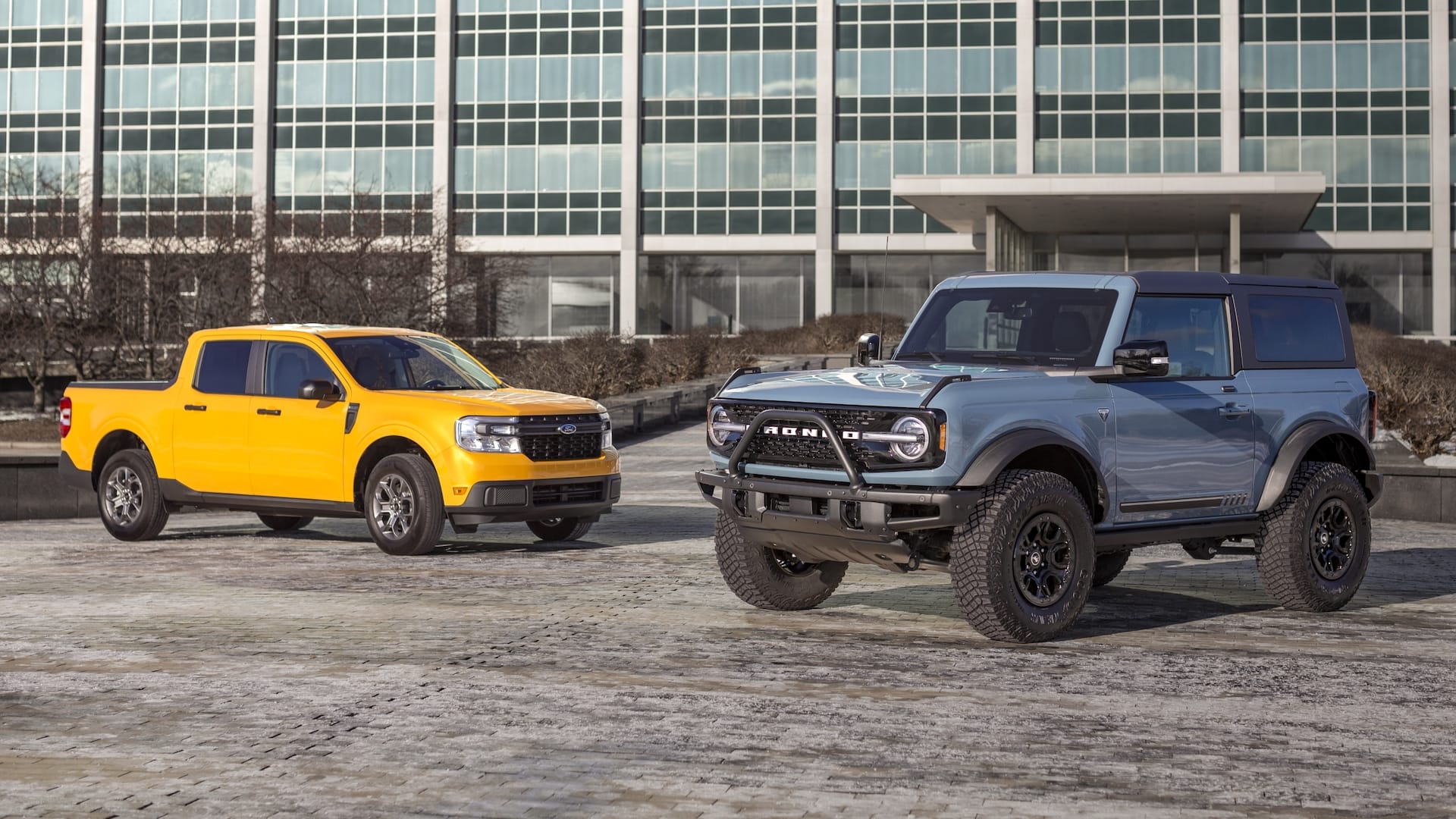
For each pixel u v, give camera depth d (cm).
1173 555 1323
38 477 1759
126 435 1459
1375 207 6500
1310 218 6575
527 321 7138
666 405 3406
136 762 585
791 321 7038
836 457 856
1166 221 6425
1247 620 965
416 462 1276
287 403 1348
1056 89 6662
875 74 6856
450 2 7006
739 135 6950
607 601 1014
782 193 6925
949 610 988
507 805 526
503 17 7062
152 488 1412
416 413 1287
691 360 4734
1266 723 665
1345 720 671
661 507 1814
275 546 1372
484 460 1264
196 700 696
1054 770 579
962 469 828
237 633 878
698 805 527
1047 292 953
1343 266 6719
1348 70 6500
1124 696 718
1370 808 531
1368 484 1050
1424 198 6469
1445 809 530
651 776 565
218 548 1350
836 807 525
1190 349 957
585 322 7112
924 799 536
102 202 6900
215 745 612
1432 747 623
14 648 830
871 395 848
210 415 1383
